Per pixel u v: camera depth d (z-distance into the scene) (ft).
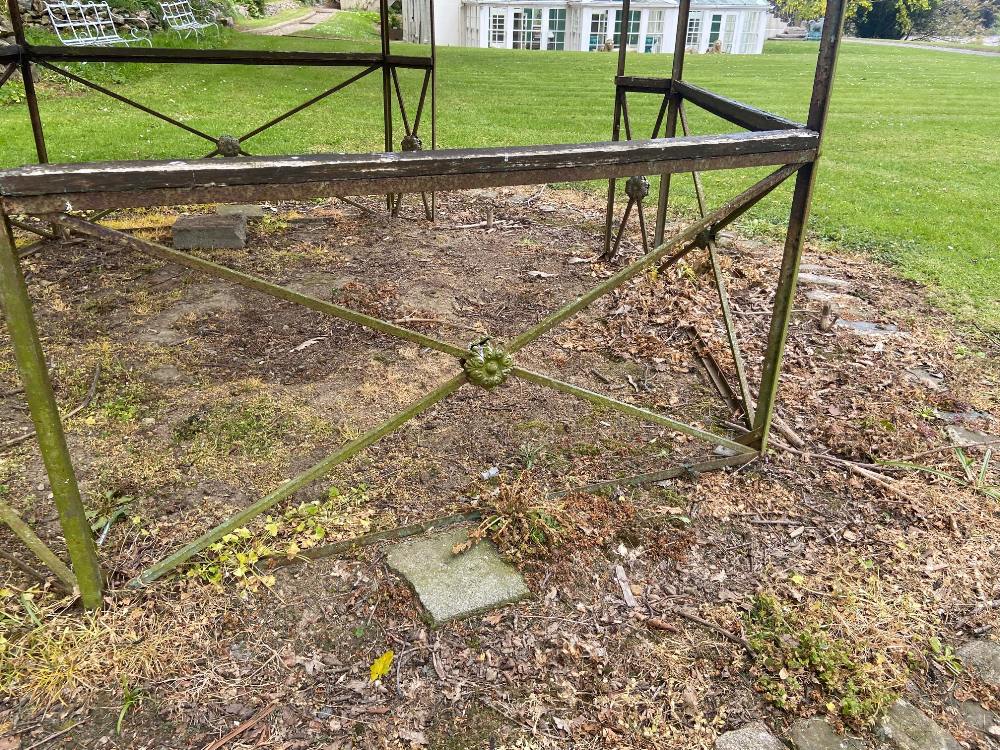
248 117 29.68
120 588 7.09
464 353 7.26
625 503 8.61
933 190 22.65
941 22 112.06
